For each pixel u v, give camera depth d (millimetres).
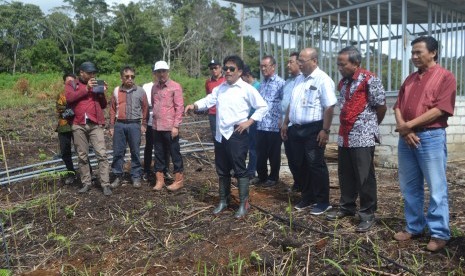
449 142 8625
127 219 4883
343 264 3645
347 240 4055
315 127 4805
